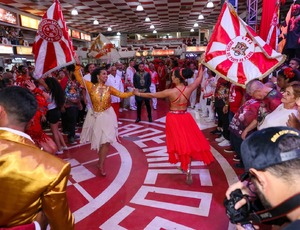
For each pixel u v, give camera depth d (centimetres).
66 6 1300
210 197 321
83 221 280
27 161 114
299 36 441
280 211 75
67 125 578
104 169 414
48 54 347
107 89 370
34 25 1444
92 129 374
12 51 1094
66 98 527
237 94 438
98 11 1431
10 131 126
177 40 2303
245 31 319
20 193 112
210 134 587
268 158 76
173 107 346
